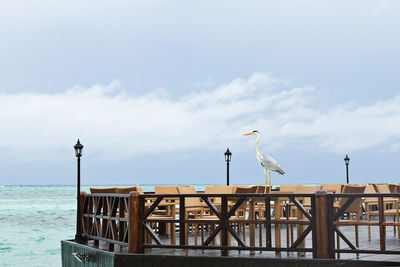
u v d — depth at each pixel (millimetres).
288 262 6719
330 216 6602
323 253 6566
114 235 8148
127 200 7871
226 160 16656
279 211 7320
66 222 35125
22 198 81062
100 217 8812
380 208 6465
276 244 7434
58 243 21844
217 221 7172
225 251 7184
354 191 7980
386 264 6449
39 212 45312
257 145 9977
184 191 8852
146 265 7344
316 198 6645
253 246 7301
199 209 8578
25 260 16578
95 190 9383
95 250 8461
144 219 7547
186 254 7520
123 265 7480
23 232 27500
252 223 6922
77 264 9320
